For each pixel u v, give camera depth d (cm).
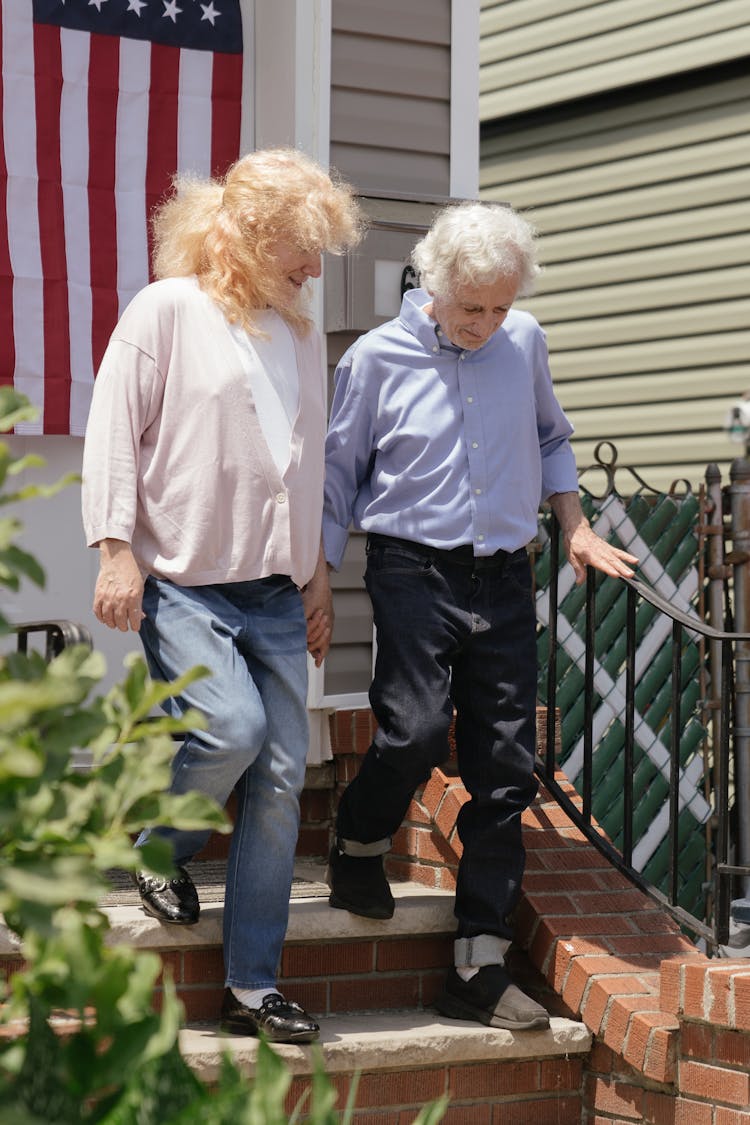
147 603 302
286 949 344
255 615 305
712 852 493
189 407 295
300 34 419
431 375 334
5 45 401
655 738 485
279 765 306
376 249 421
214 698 290
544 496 363
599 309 651
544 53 671
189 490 294
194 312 297
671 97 628
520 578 339
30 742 102
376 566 336
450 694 338
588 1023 336
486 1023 335
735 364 600
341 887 348
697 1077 313
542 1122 339
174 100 423
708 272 612
